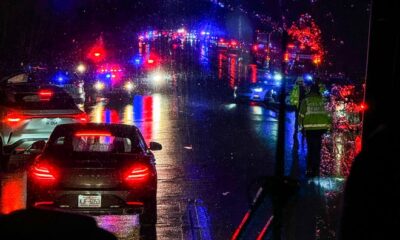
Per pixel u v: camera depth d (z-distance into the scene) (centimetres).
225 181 1527
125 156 1077
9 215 337
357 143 1964
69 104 1745
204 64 6869
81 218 338
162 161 1806
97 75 4066
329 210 1190
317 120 1548
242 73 5488
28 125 1670
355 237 323
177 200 1324
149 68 5272
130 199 1043
